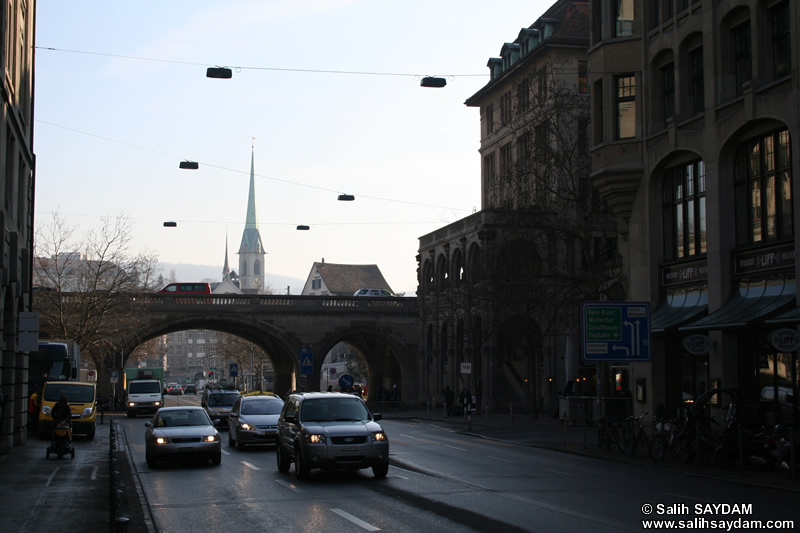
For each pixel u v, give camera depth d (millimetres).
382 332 66062
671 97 27422
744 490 15789
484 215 52438
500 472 19031
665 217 27828
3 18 22516
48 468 20984
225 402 38469
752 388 23250
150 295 60438
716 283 24203
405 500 14281
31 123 31781
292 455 18375
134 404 52156
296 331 64500
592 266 35594
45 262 56469
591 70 29609
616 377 39562
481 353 53312
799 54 21172
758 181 23297
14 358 25906
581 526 11508
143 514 13344
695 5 25531
